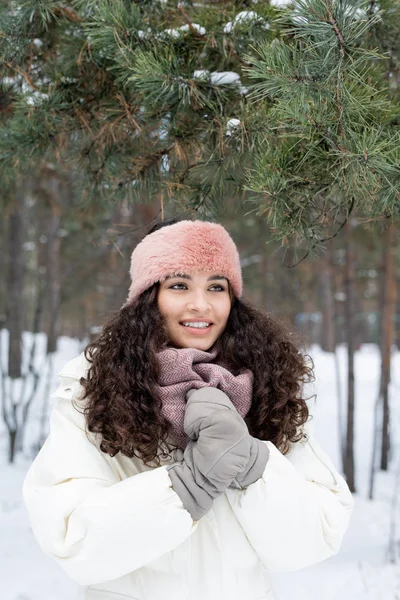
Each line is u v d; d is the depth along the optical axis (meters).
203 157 1.77
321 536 1.29
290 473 1.27
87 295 11.97
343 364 13.13
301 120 1.25
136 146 2.04
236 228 8.23
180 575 1.27
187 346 1.41
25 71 1.92
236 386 1.36
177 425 1.30
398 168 1.28
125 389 1.30
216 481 1.16
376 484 5.30
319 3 1.13
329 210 1.58
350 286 5.11
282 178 1.36
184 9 1.76
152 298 1.41
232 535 1.32
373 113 1.37
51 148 2.04
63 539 1.17
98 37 1.61
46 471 1.25
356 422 7.99
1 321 11.89
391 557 3.31
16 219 8.36
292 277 8.95
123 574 1.18
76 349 11.86
